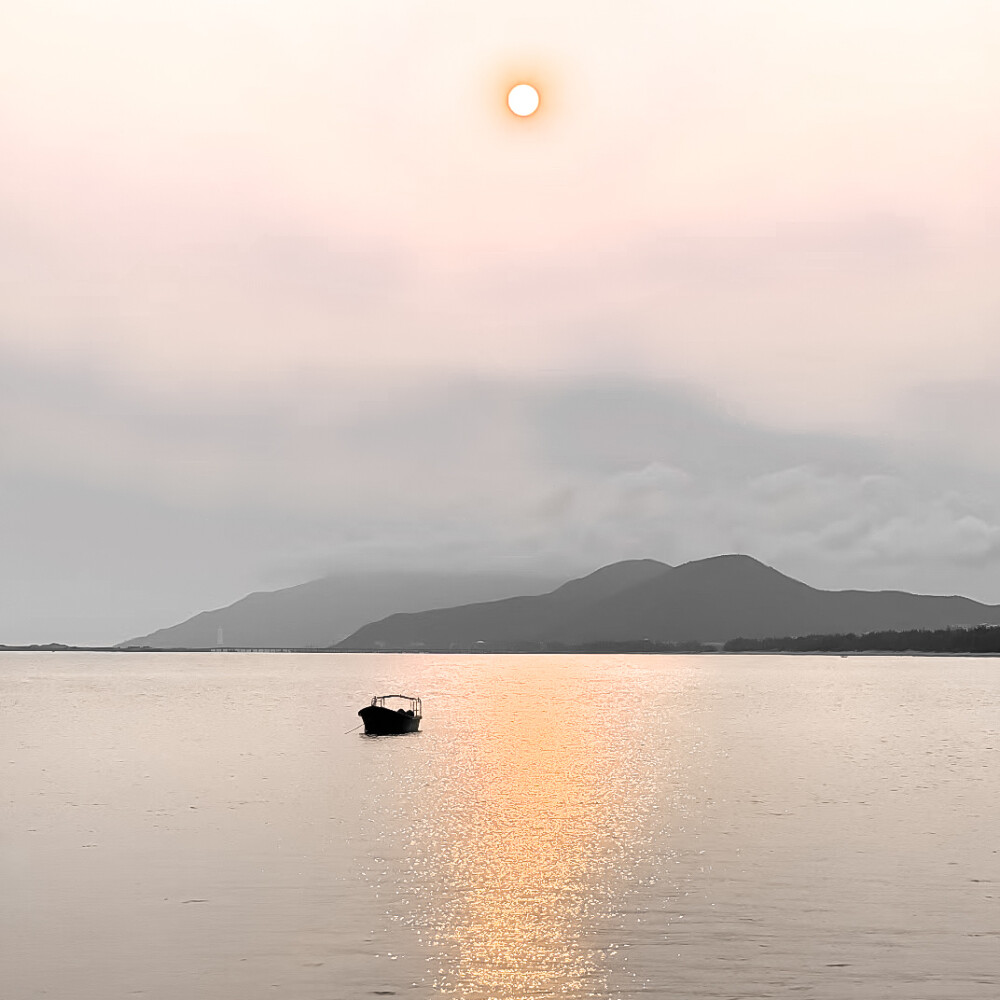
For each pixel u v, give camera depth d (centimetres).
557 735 10806
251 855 4278
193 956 2936
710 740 10306
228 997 2645
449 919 3294
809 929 3192
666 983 2734
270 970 2823
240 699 17975
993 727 12119
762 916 3338
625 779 7094
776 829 5000
